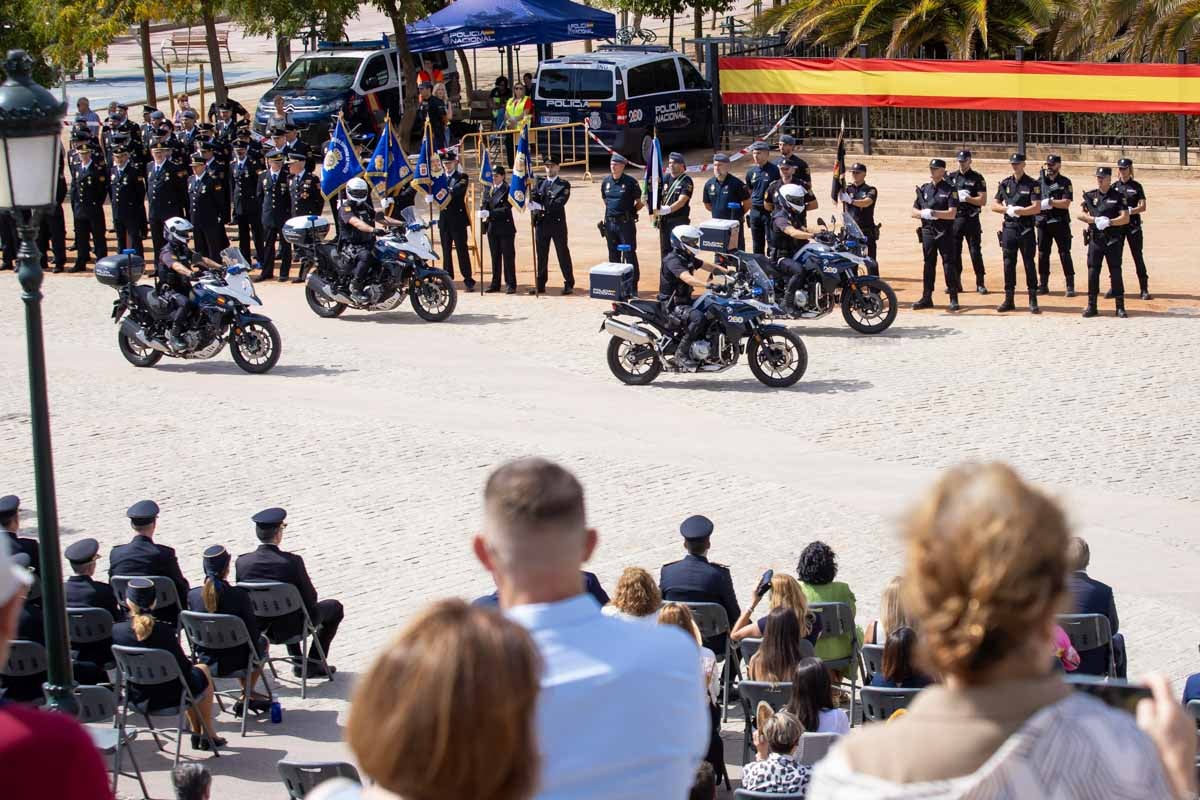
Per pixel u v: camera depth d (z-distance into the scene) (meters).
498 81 60.06
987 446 23.33
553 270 39.62
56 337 33.47
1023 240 32.31
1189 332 30.34
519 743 3.29
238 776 13.91
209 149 40.66
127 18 59.81
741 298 27.09
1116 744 3.37
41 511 12.91
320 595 18.52
